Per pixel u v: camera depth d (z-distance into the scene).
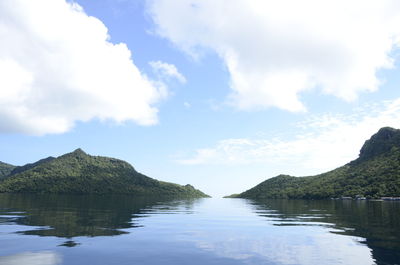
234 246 19.39
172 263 14.84
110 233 24.11
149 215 43.94
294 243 20.53
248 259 15.76
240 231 26.66
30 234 22.59
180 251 17.62
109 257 15.86
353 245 19.47
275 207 78.31
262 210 63.00
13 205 60.19
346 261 15.27
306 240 21.69
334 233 25.03
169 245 19.44
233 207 78.38
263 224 32.66
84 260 15.14
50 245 18.62
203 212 54.47
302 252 17.53
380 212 50.97
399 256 16.27
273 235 24.20
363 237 22.64
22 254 16.23
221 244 20.08
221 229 28.06
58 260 15.09
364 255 16.55
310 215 46.47
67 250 17.33
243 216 44.84
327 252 17.45
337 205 87.00
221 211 58.56
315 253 17.22
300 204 100.94
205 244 20.02
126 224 30.88
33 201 81.75
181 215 45.69
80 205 66.56
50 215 38.41
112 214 43.25
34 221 31.05
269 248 18.75
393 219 37.25
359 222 33.94
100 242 19.97
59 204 68.25
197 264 14.67
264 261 15.33
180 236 23.31
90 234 23.17
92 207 59.84
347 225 30.94
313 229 27.88
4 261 14.78
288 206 84.12
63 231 24.39
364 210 57.81
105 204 76.00
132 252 17.16
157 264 14.59
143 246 18.95
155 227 28.86
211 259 15.70
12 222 29.98
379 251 17.55
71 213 42.62
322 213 51.09
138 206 71.81
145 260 15.36
